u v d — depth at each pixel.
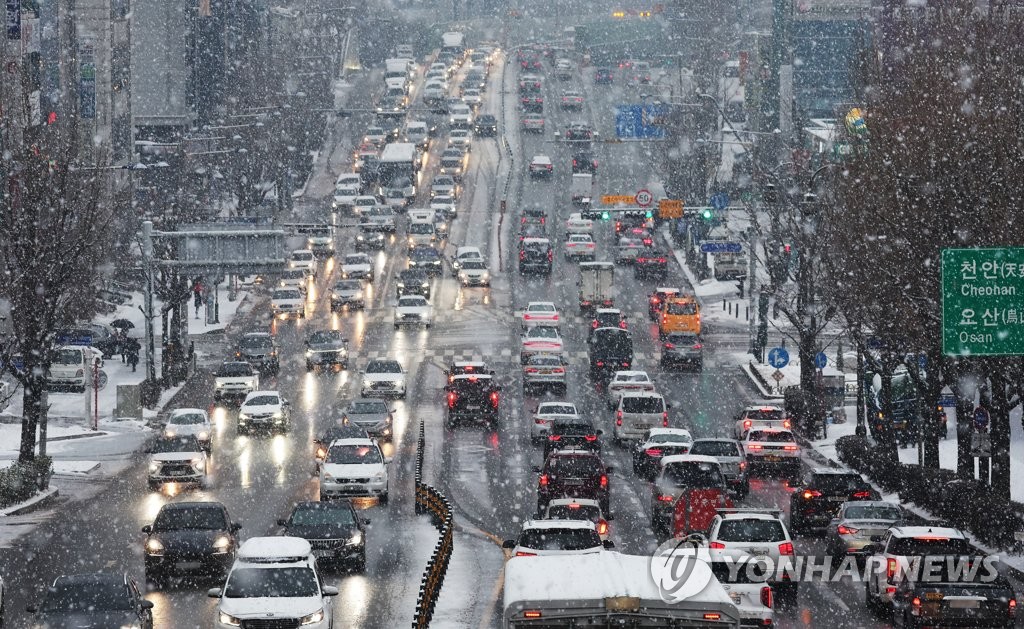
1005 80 131.12
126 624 78.75
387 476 157.50
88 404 199.88
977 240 125.25
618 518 138.12
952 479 133.88
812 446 190.75
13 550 121.81
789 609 95.25
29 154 156.50
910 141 132.00
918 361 151.62
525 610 51.44
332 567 110.81
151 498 149.75
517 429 193.75
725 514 97.50
